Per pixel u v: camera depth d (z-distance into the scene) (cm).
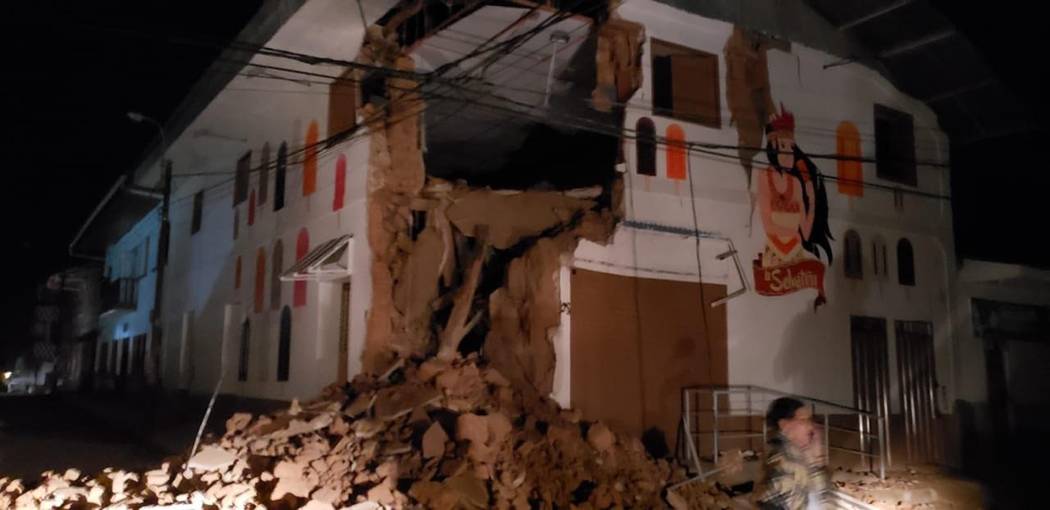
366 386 1120
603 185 1226
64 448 1406
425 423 954
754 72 1333
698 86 1273
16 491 873
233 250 1780
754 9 1343
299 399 1373
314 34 1286
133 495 829
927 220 1558
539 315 1085
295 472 812
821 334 1344
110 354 3158
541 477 908
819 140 1405
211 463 888
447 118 1418
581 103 1332
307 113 1462
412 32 1273
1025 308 1683
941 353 1523
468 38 1232
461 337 1144
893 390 1430
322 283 1349
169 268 2298
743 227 1277
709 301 1223
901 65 1521
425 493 805
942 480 1309
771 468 604
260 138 1691
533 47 1249
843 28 1458
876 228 1466
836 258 1394
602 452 993
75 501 812
